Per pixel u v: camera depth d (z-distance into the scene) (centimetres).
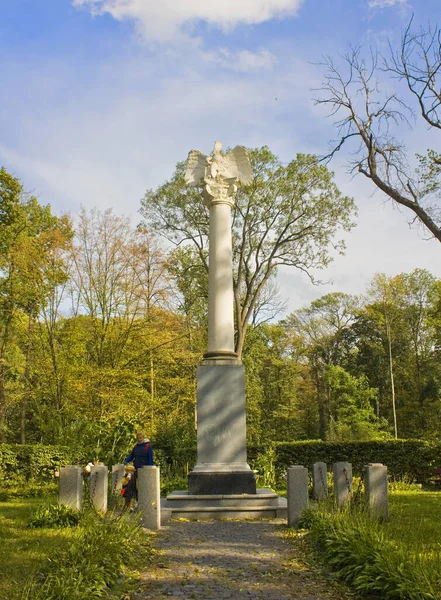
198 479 1261
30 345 2602
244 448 1308
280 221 2917
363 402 4181
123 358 2291
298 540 883
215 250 1453
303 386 5288
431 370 4606
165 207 3025
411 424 4338
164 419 2448
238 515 1173
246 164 1530
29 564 699
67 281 2366
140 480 1036
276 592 615
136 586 638
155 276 2425
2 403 3178
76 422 1675
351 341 5447
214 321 1409
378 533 721
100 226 2345
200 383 1339
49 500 1132
